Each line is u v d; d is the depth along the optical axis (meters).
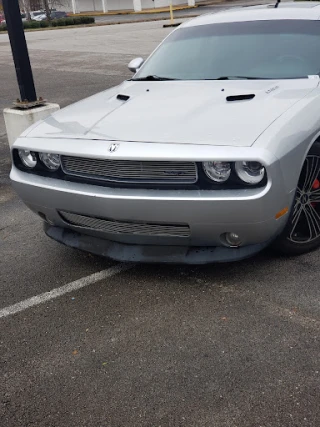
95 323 3.27
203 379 2.72
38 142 3.65
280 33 4.46
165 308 3.36
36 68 15.11
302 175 3.56
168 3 46.44
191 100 3.79
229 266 3.79
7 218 5.11
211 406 2.54
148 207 3.19
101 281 3.75
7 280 3.88
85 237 3.79
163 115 3.58
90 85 11.80
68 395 2.69
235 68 4.29
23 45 6.48
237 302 3.36
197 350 2.95
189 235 3.29
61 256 4.20
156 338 3.08
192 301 3.41
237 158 3.00
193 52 4.64
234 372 2.75
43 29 33.56
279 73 4.12
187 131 3.29
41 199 3.65
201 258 3.41
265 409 2.48
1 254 4.32
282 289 3.46
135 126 3.48
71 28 32.59
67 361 2.95
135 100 3.99
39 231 4.74
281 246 3.70
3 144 7.80
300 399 2.53
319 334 3.00
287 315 3.19
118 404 2.60
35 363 2.95
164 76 4.52
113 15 45.47
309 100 3.60
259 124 3.25
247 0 42.75
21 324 3.33
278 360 2.81
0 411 2.62
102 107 4.02
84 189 3.38
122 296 3.54
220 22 4.86
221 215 3.11
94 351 3.01
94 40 22.14
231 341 3.00
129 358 2.93
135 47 18.27
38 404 2.65
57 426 2.50
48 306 3.50
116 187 3.28
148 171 3.20
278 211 3.19
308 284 3.50
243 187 3.08
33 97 6.76
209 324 3.16
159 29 24.95
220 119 3.38
